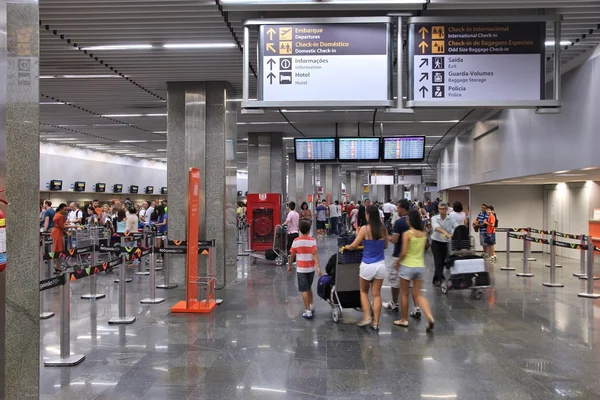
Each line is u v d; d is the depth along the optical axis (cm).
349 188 4650
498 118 1242
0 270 298
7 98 326
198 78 930
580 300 814
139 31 659
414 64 571
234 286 978
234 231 1045
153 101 1133
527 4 577
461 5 580
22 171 339
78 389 438
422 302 634
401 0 561
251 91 1029
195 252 769
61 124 1490
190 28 647
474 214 1593
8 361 323
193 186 751
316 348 557
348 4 570
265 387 441
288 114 1316
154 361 514
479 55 570
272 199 1487
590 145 749
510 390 432
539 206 1566
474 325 655
